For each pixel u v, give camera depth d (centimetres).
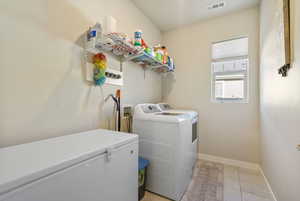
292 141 108
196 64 271
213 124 256
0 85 89
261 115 207
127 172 105
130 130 206
